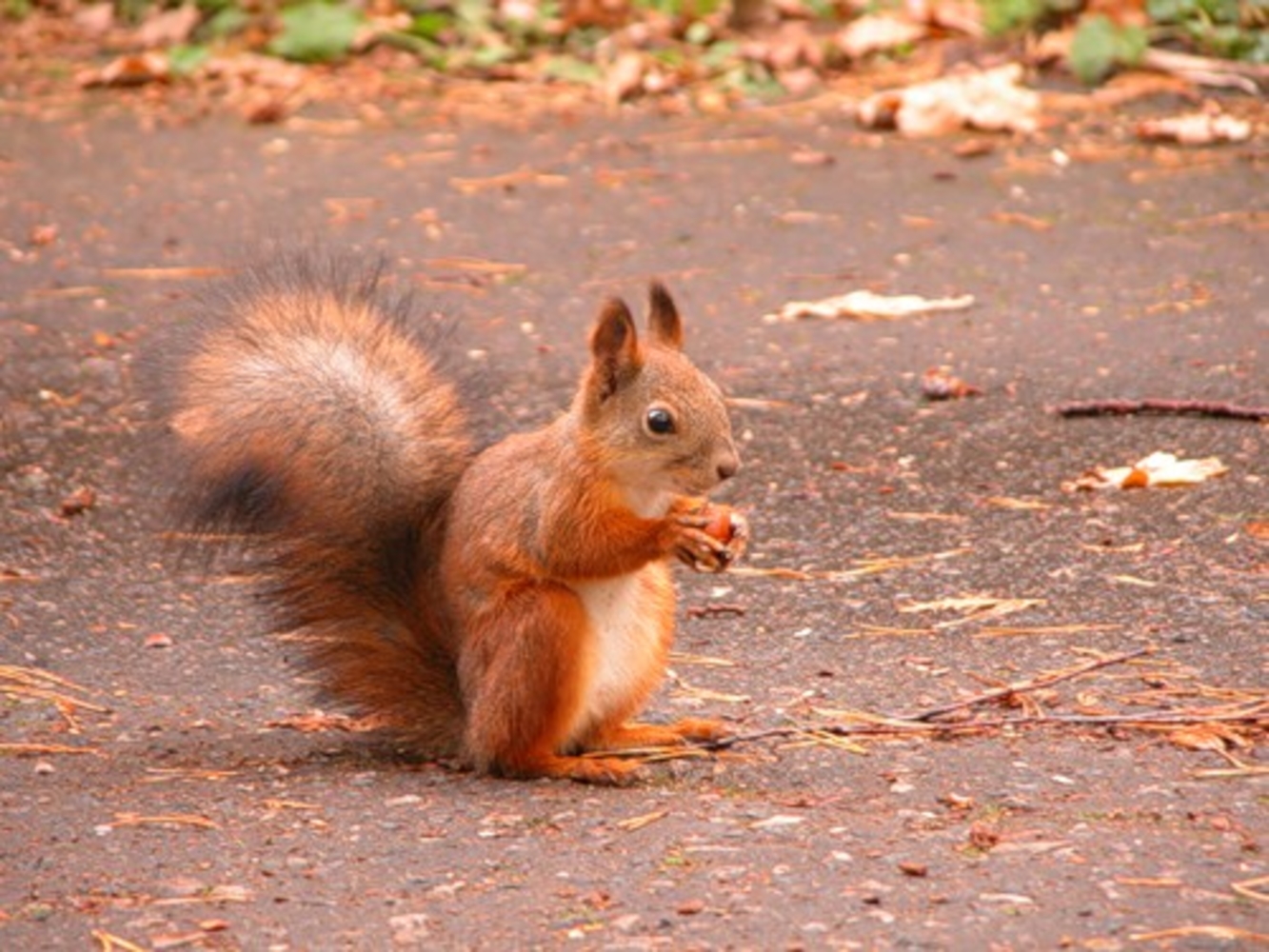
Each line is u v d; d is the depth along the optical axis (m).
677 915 6.87
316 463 8.87
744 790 8.20
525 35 22.47
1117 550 11.12
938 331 14.76
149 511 11.98
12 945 6.75
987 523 11.64
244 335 9.16
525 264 16.42
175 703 9.55
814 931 6.71
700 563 8.27
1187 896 6.91
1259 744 8.48
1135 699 9.11
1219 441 12.52
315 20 22.39
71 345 14.59
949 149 19.06
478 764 8.49
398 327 9.34
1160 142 18.89
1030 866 7.19
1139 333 14.48
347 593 8.87
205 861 7.44
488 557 8.48
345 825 7.80
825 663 9.88
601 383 8.44
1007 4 21.27
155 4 23.98
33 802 8.10
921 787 8.10
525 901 7.02
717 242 16.89
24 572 11.21
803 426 13.18
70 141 20.14
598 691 8.62
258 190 18.41
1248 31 20.55
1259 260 15.88
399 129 20.30
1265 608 10.18
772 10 22.11
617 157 19.23
